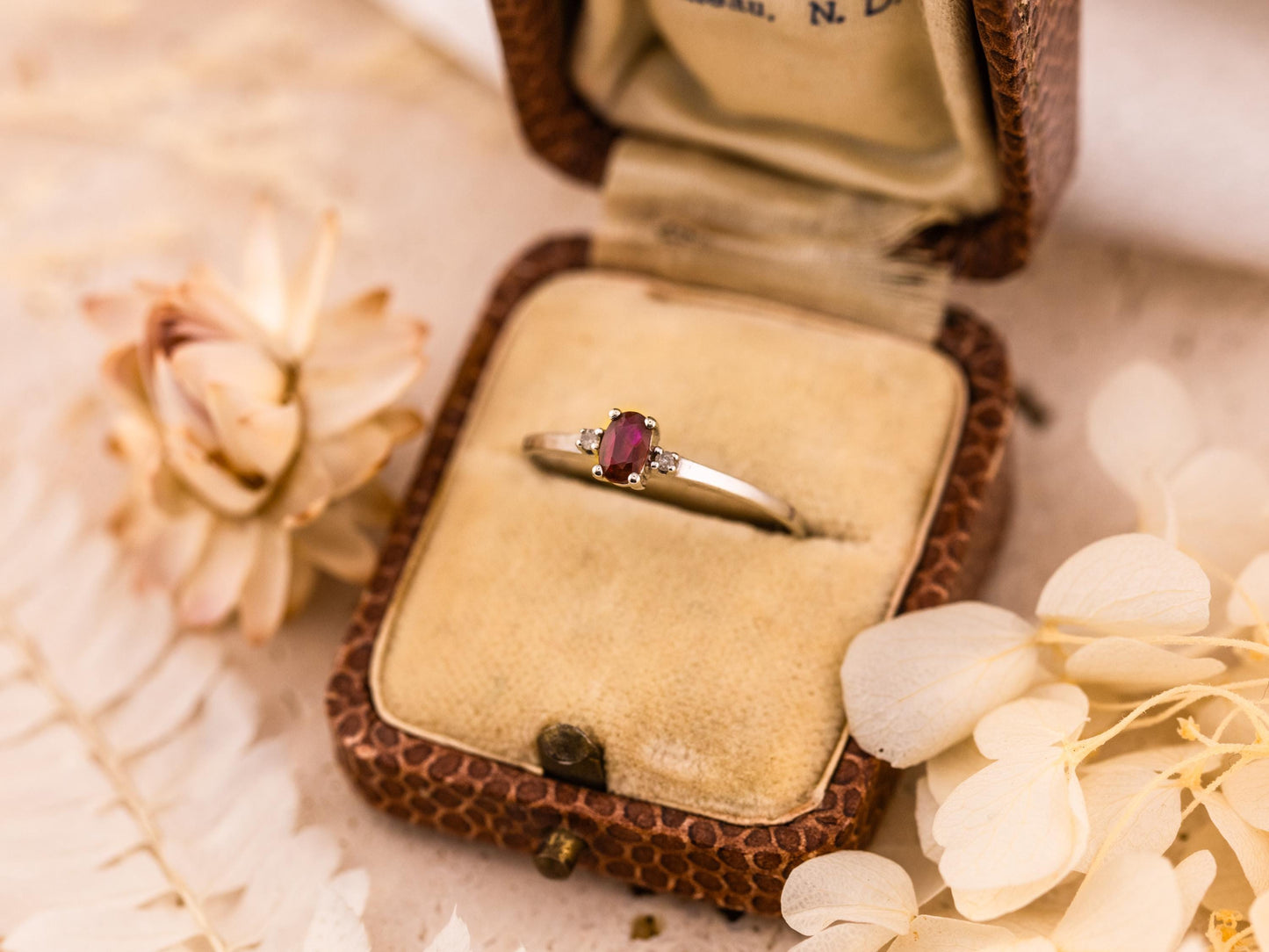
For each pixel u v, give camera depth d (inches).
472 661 5.9
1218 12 6.1
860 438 6.0
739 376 6.1
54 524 6.6
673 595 5.9
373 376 6.2
